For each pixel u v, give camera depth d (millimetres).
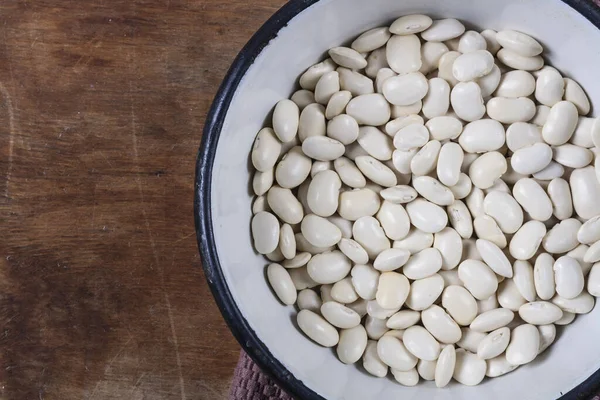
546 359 374
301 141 386
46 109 441
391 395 381
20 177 441
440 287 376
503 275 373
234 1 435
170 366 440
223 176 362
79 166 440
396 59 382
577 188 374
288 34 361
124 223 440
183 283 439
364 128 386
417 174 379
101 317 441
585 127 375
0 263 442
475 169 379
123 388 441
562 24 363
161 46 438
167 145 438
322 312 379
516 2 366
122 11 438
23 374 442
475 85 374
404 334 379
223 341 439
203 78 437
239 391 418
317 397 354
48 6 440
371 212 382
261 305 373
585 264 374
